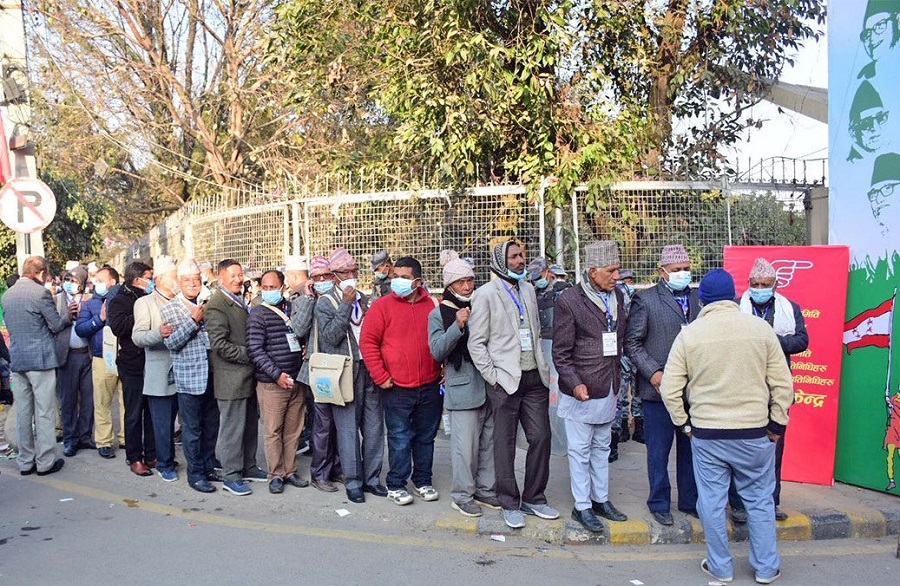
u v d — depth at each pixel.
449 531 5.44
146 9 16.45
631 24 9.96
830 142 6.35
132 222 22.98
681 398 4.60
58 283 12.05
